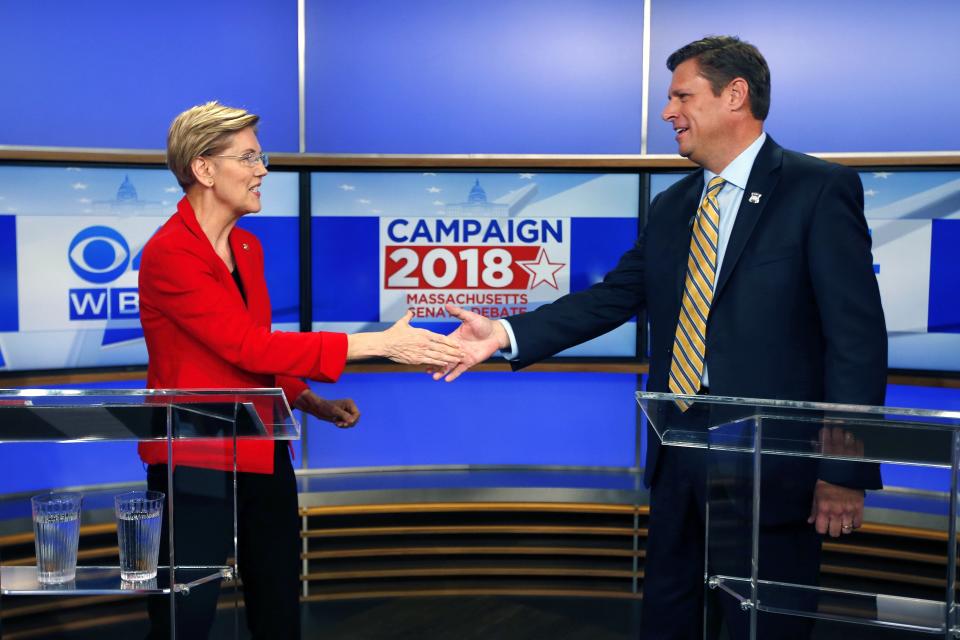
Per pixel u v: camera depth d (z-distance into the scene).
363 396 3.44
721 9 3.22
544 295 3.32
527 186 3.27
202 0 3.16
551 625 2.93
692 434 1.43
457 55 3.29
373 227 3.27
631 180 3.26
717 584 1.44
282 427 1.39
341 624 2.92
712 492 1.44
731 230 1.84
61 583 1.39
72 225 3.04
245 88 3.22
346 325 3.30
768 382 1.77
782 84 3.20
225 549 1.42
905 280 3.08
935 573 1.26
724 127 1.84
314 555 3.12
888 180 3.06
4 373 2.98
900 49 3.12
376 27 3.26
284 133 3.26
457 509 3.21
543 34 3.29
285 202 3.23
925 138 3.14
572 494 3.24
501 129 3.33
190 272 1.74
